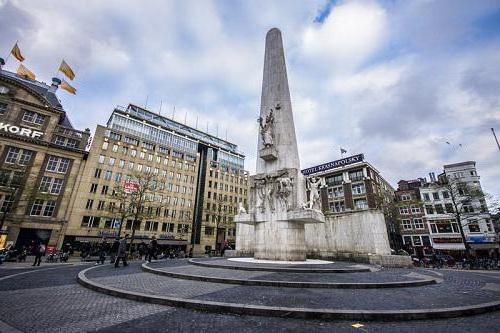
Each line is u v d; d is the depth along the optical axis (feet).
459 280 41.39
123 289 27.09
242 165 274.57
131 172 175.32
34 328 16.53
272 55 70.23
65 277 39.81
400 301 23.49
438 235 156.87
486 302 23.79
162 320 18.53
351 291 27.73
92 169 158.10
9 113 132.36
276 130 62.75
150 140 195.31
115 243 71.97
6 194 117.50
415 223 169.68
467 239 147.02
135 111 221.66
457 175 161.89
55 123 143.95
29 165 131.03
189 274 35.81
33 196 117.29
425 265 94.53
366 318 19.15
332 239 69.87
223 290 27.25
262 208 57.36
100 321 18.12
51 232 129.90
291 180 56.24
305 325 18.01
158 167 191.93
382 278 35.17
